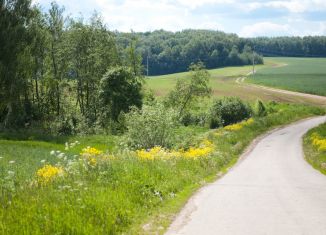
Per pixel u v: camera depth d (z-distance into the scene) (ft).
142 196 45.55
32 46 181.78
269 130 199.11
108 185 46.01
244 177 75.20
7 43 164.86
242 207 45.78
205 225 37.86
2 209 34.76
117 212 37.93
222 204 47.50
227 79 517.55
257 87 430.61
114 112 205.67
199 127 238.89
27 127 193.36
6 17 167.02
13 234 30.40
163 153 77.05
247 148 138.82
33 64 181.47
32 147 125.90
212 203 48.03
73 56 222.28
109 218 35.91
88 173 49.73
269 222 38.75
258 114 269.44
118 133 185.47
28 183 43.47
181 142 111.75
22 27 170.91
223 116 246.47
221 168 90.07
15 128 185.57
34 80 222.07
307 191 57.21
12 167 70.13
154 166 60.03
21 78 171.73
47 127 194.80
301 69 650.84
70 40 219.82
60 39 219.20
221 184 64.39
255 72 608.19
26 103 207.21
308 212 43.04
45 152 112.16
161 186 51.83
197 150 90.22
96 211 36.52
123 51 247.09
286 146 143.13
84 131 192.44
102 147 140.46
